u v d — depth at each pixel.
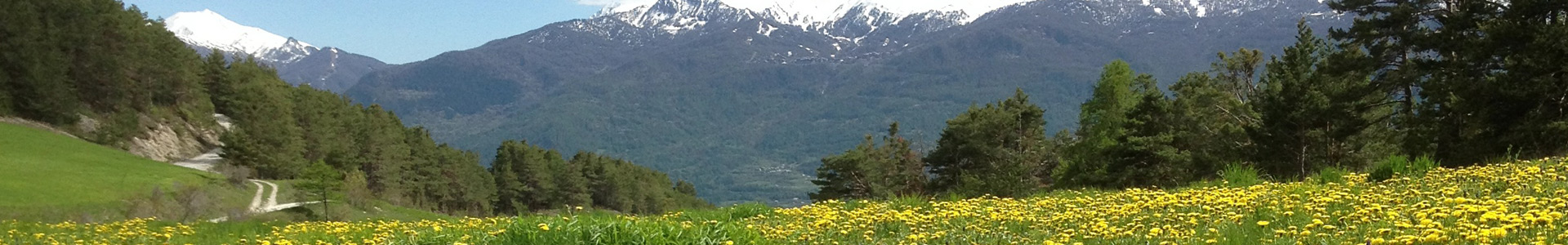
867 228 11.20
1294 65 47.25
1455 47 31.03
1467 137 25.41
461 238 11.23
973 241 9.52
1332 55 38.41
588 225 9.37
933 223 11.48
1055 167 70.38
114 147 85.75
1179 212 10.59
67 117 88.56
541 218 10.69
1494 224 7.50
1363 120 37.84
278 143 94.25
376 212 64.44
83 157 70.06
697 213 14.91
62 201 48.88
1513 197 9.02
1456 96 27.03
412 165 113.19
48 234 16.92
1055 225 10.30
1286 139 39.00
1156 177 44.12
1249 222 9.25
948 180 67.06
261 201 65.06
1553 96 24.28
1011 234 9.91
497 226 13.37
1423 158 14.58
